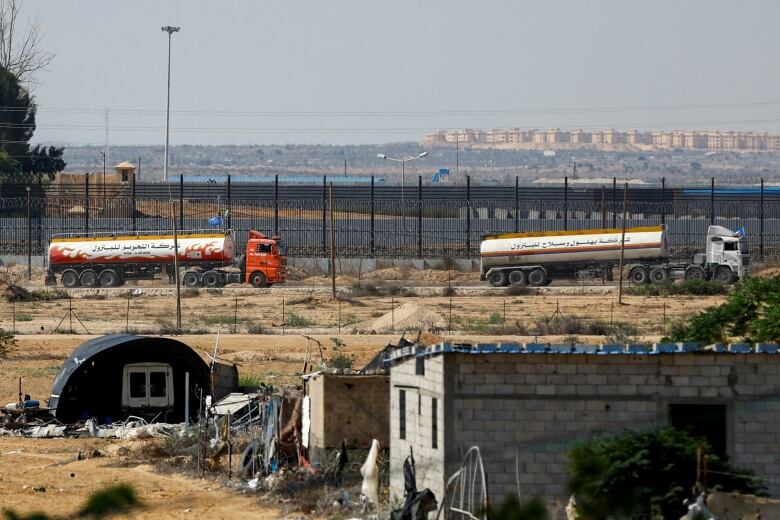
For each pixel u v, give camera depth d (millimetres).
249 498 117438
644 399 98750
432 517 98812
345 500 112188
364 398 120750
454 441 98500
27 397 173250
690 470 92250
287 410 127125
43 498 119250
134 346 163750
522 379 98688
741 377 98812
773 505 89500
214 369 167625
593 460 92062
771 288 156625
